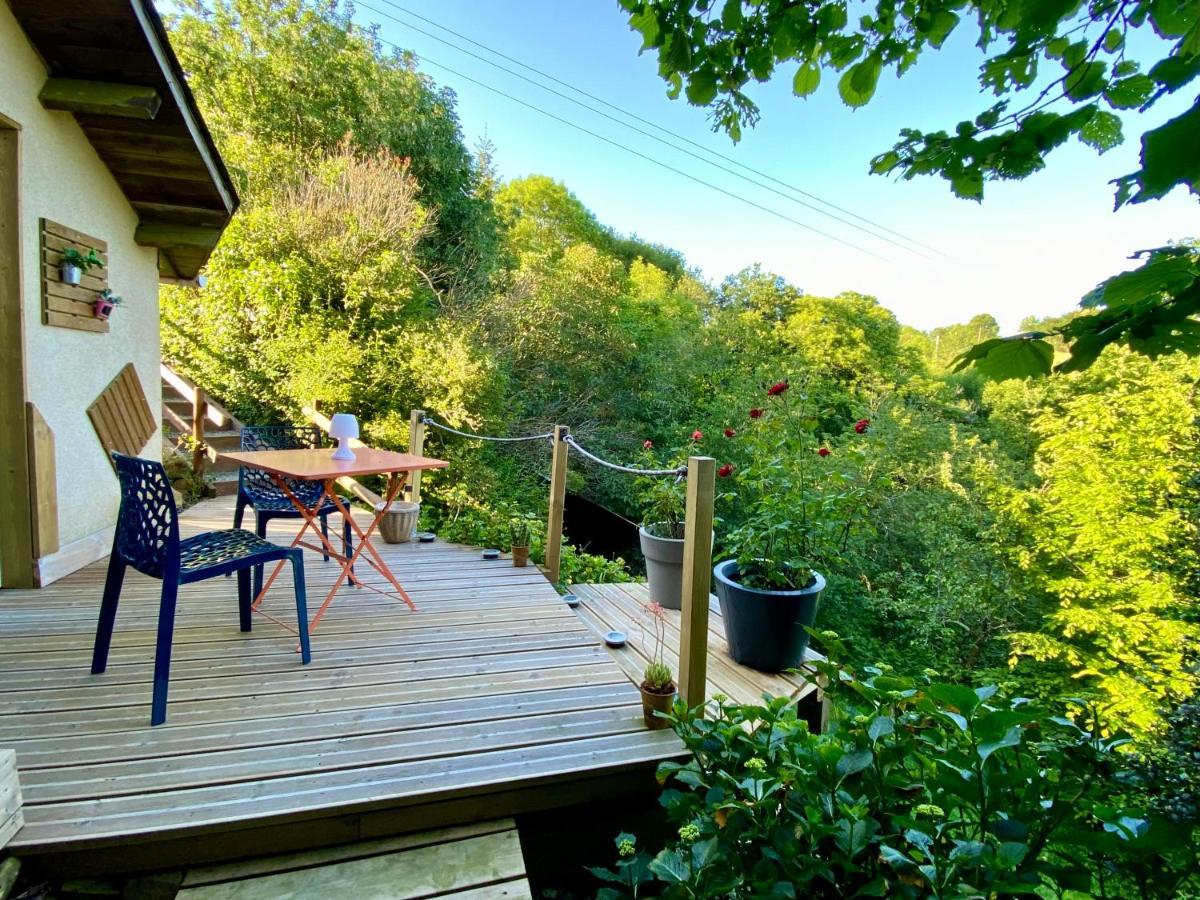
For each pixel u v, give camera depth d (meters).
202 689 2.06
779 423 3.26
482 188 12.09
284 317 7.32
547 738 1.85
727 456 10.25
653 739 1.87
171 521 1.86
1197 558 6.36
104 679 2.09
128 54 2.81
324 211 7.99
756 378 11.46
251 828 1.45
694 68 1.43
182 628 2.57
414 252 9.30
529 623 2.79
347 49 10.06
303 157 8.94
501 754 1.76
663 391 12.04
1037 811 1.13
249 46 9.29
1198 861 1.08
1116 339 0.87
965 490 9.20
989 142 1.10
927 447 10.24
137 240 3.83
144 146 3.30
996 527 8.50
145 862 1.41
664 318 13.91
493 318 10.27
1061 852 1.17
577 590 3.58
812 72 1.41
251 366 7.30
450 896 1.39
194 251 4.24
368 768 1.66
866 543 7.86
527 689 2.17
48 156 2.94
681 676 2.03
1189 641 5.39
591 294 11.92
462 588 3.25
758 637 2.49
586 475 10.52
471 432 7.84
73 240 3.14
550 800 1.70
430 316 8.88
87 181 3.28
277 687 2.10
